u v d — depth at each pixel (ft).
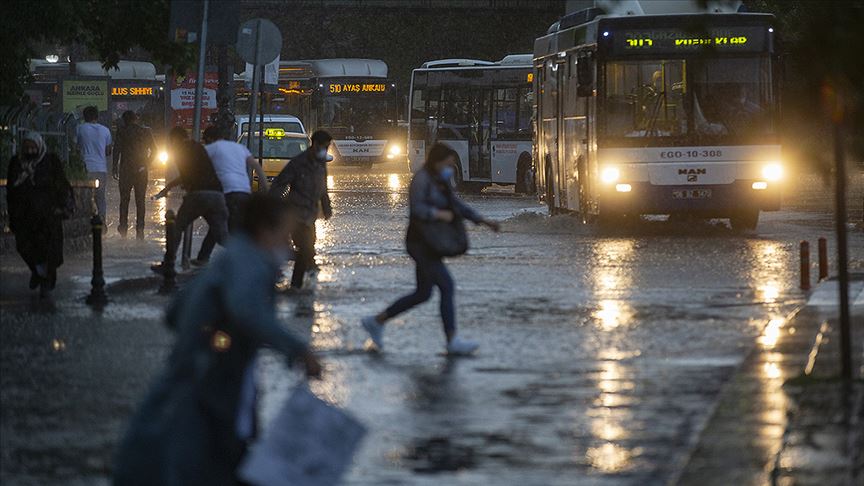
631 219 208.74
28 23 173.27
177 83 299.38
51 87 449.48
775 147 183.11
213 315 44.86
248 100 445.37
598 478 55.52
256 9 570.05
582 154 195.93
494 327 97.55
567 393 73.00
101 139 178.29
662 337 92.43
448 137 322.75
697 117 183.21
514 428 64.59
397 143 445.78
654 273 133.59
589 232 186.39
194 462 43.88
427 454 59.62
